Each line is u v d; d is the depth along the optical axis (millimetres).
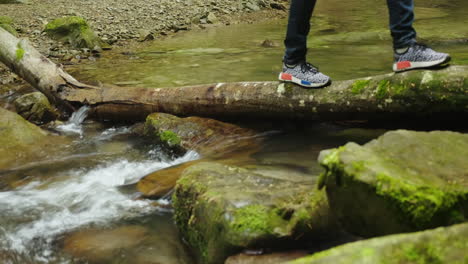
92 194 3496
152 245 2701
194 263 2512
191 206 2592
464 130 3572
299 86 4062
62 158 4371
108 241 2768
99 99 5355
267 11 15828
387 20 12734
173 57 8680
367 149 2225
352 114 3879
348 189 2053
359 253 1469
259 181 2635
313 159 3627
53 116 5559
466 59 6594
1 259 2633
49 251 2703
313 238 2230
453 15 12516
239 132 4469
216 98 4629
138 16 13352
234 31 12242
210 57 8477
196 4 15523
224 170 2836
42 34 10305
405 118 3678
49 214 3191
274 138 4277
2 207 3320
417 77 3482
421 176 2035
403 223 1910
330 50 8445
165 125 4691
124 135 5012
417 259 1411
